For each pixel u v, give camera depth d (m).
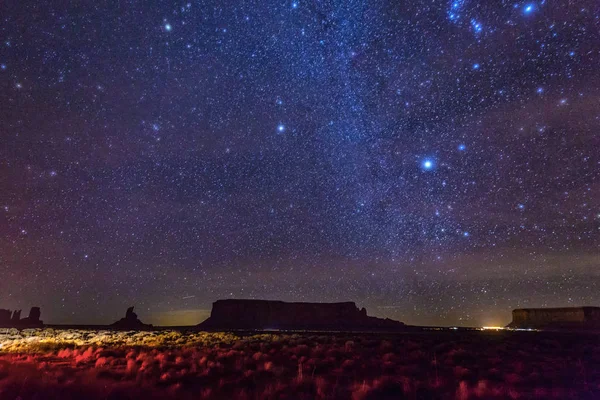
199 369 13.05
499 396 9.40
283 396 9.06
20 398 8.16
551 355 17.88
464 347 20.02
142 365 13.55
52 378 10.37
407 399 9.07
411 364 15.02
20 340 24.92
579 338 25.66
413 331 38.28
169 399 8.73
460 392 9.55
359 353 17.95
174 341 24.77
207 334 32.38
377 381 10.51
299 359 15.66
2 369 11.58
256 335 30.98
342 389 10.01
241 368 13.39
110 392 8.75
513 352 18.28
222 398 8.98
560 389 10.28
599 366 14.54
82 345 21.58
